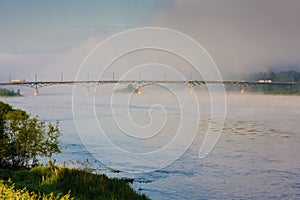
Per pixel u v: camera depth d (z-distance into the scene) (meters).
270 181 30.64
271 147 50.59
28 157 25.91
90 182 20.45
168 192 26.47
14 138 25.73
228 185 29.02
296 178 31.69
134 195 19.81
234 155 43.44
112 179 21.84
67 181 20.41
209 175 32.34
